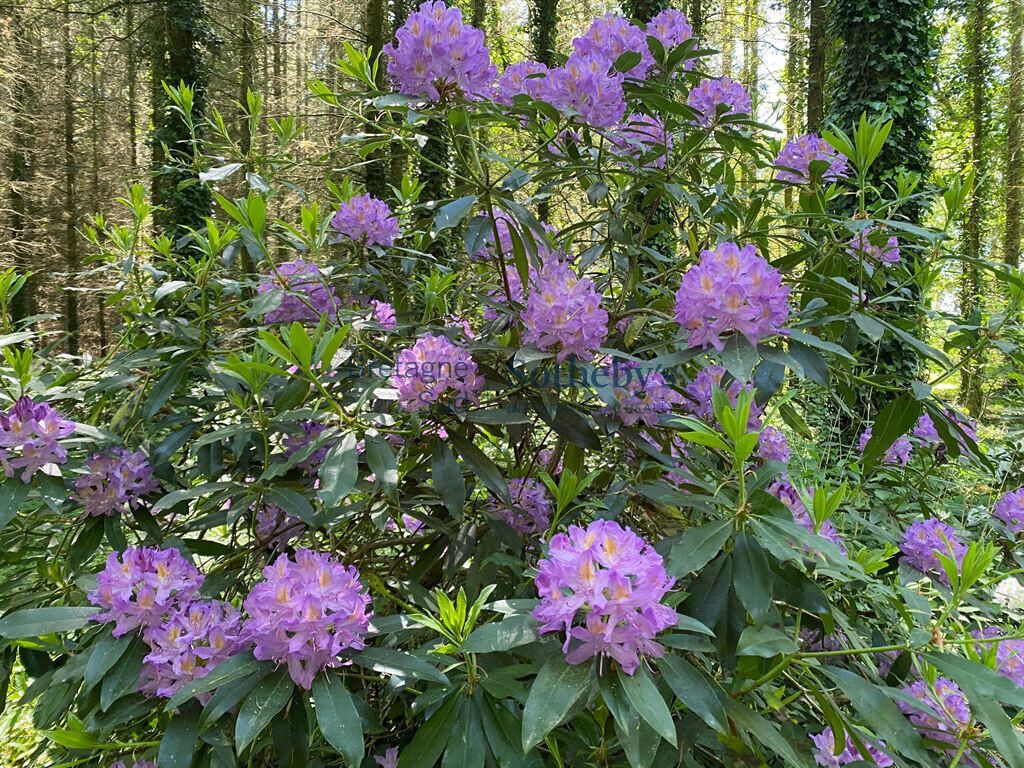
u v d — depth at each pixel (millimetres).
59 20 10414
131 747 1310
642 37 1862
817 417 2660
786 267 1854
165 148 2424
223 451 1780
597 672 889
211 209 7848
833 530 1580
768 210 2426
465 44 1522
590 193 1807
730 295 1208
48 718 1397
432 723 1026
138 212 2072
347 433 1348
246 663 1050
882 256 1967
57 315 1946
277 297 1685
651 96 1708
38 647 1363
